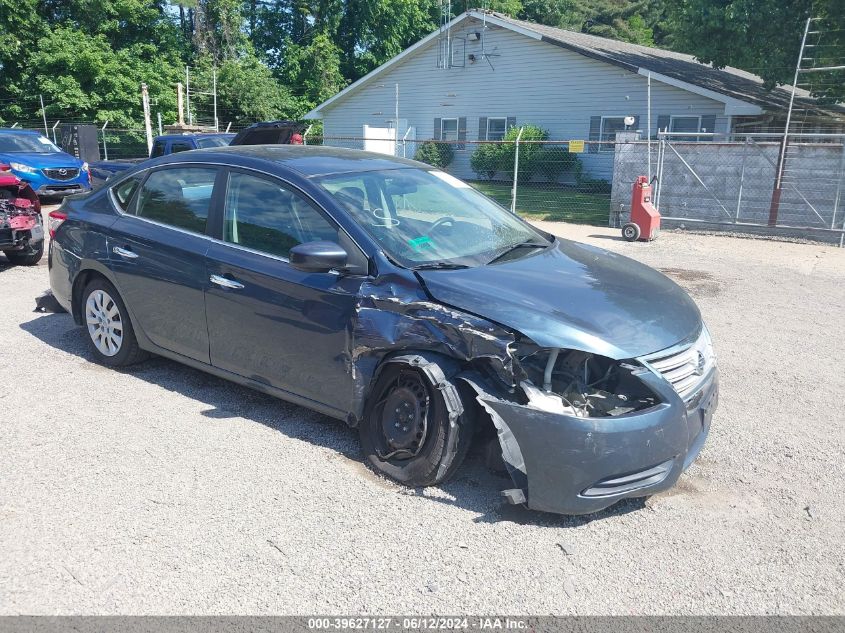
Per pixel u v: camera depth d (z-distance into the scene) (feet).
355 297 12.01
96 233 16.31
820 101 60.39
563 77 77.97
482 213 15.02
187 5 112.37
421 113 90.58
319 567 9.60
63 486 11.45
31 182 50.19
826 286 29.32
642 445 10.31
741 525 10.95
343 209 12.79
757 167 45.14
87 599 8.86
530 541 10.34
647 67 71.87
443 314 11.14
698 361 11.53
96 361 17.12
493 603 8.99
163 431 13.51
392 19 129.39
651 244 41.11
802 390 16.96
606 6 175.22
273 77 124.77
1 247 26.76
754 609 9.02
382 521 10.71
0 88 98.37
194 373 16.55
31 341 18.65
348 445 13.12
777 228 44.45
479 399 10.64
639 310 11.43
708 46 64.69
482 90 84.53
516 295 11.23
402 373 11.70
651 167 47.85
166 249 14.83
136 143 97.35
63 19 103.09
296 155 14.88
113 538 10.11
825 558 10.14
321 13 128.98
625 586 9.39
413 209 13.97
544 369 10.68
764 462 13.08
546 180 79.30
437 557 9.89
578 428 10.15
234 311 13.70
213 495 11.30
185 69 111.24
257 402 14.98
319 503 11.16
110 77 97.50
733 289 28.37
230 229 14.14
